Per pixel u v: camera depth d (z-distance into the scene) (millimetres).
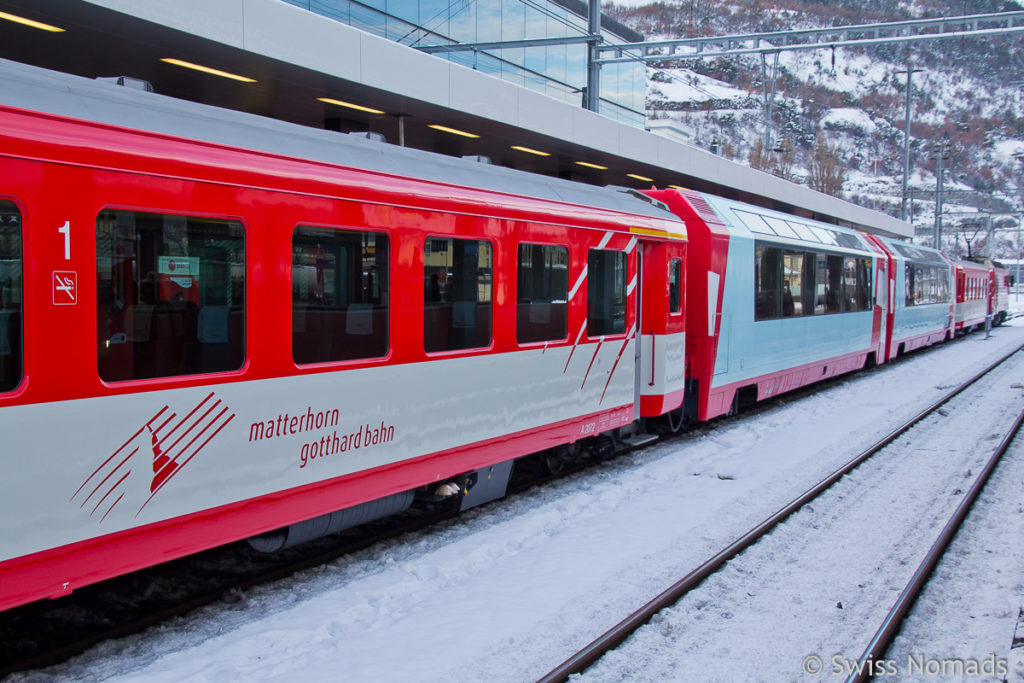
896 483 8211
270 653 4426
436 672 4141
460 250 5992
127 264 3969
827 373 14453
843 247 14781
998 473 8625
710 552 6070
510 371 6566
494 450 6484
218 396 4363
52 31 8258
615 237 7852
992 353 23188
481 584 5434
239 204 4441
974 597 5344
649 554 5992
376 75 10305
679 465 8953
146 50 8883
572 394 7395
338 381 5055
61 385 3697
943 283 24484
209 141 4383
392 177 5434
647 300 8859
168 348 4148
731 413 11789
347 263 5109
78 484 3773
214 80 10156
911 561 5949
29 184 3574
